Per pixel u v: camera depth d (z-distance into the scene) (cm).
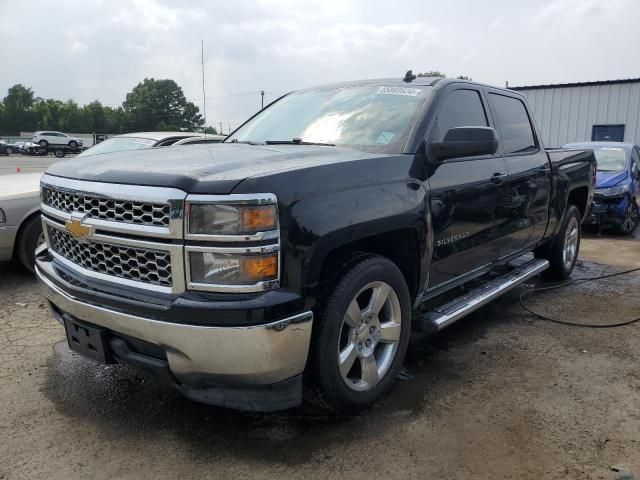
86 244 282
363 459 267
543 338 433
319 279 261
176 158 292
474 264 407
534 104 2298
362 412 311
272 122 424
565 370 372
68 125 10319
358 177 287
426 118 353
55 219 308
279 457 268
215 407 317
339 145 351
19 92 10350
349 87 423
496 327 459
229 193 237
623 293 570
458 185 363
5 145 5069
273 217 242
